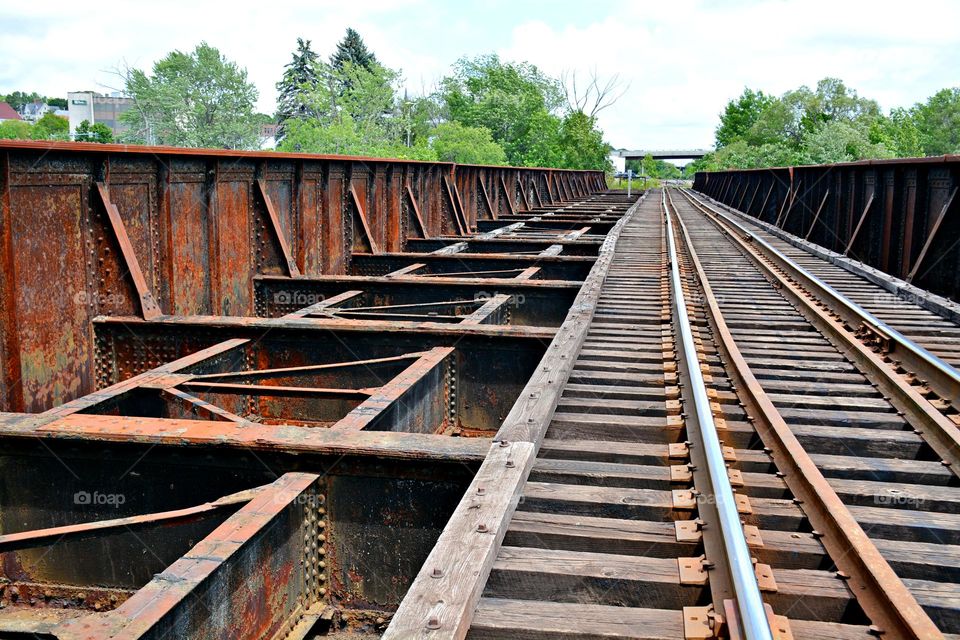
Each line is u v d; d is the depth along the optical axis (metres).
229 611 3.70
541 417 5.50
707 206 41.94
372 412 5.39
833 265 16.53
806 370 8.13
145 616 3.08
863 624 3.62
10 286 6.82
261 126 75.88
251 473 4.79
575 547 4.17
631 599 3.73
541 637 3.30
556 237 20.42
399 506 4.66
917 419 6.36
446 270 14.95
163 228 9.05
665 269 14.84
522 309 11.41
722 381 7.48
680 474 5.00
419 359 7.29
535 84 107.94
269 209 11.34
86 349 7.96
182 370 6.80
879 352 8.59
